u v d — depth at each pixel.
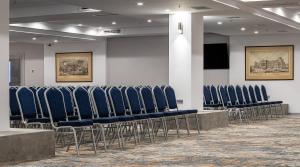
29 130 7.47
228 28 17.56
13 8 15.61
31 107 8.70
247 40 19.77
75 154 7.88
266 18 14.92
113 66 22.42
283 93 19.23
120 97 9.34
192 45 13.09
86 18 16.44
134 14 13.57
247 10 13.33
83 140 9.53
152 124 9.79
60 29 19.70
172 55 13.21
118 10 12.86
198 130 11.38
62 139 8.90
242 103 15.80
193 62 13.11
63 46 23.53
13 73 25.34
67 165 6.77
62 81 23.56
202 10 12.81
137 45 21.91
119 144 8.73
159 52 21.47
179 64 13.12
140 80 21.86
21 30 18.31
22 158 6.95
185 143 9.38
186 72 13.03
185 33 13.11
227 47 20.12
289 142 9.50
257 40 19.61
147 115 9.23
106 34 21.22
